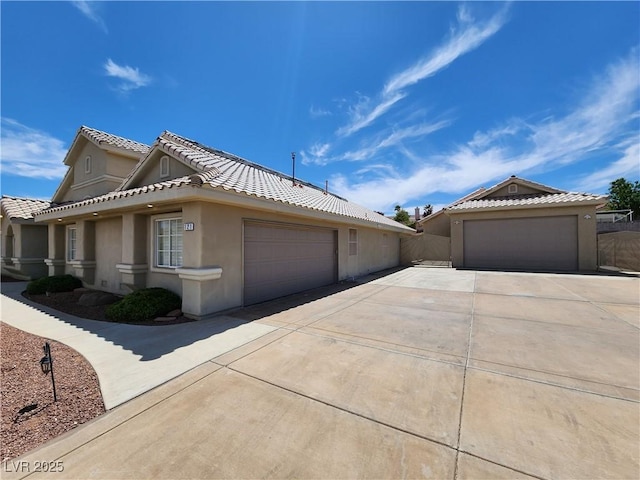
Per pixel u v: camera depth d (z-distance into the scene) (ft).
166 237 26.03
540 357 14.28
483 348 15.53
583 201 48.55
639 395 10.73
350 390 11.25
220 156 40.01
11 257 49.11
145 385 11.73
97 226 34.01
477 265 57.52
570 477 6.96
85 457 7.82
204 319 21.39
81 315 23.36
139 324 20.43
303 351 15.23
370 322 20.58
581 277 42.86
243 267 25.12
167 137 40.34
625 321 20.44
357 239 46.68
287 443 8.31
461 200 79.10
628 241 50.24
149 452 7.99
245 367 13.34
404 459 7.63
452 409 9.92
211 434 8.73
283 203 26.09
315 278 35.76
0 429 9.02
